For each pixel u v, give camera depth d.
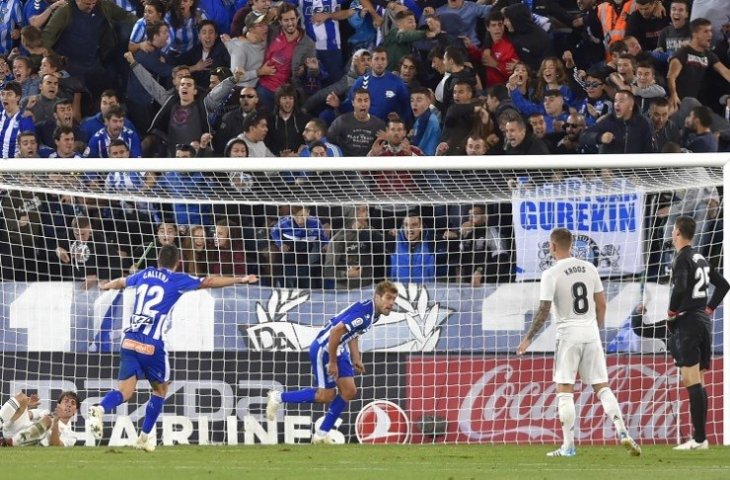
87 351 43.47
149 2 56.59
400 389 42.62
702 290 34.97
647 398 42.28
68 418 41.12
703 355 35.59
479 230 44.12
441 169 42.97
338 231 44.44
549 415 42.22
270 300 43.69
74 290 43.75
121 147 49.78
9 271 44.81
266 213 45.66
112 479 26.36
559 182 43.84
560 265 32.78
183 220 45.78
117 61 58.75
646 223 43.59
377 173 44.78
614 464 30.91
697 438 35.91
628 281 43.44
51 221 45.16
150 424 36.31
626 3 57.97
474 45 57.66
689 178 42.91
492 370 42.69
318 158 41.78
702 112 50.03
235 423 42.75
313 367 40.34
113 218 45.44
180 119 53.47
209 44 57.12
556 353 33.12
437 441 42.38
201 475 27.45
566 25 59.56
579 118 51.09
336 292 44.00
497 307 43.25
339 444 41.16
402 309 43.22
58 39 57.44
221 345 43.19
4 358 43.50
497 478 26.58
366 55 55.34
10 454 34.53
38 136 53.25
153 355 35.53
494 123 50.47
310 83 56.72
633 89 52.81
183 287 35.69
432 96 52.97
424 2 60.66
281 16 55.81
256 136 51.06
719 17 56.81
